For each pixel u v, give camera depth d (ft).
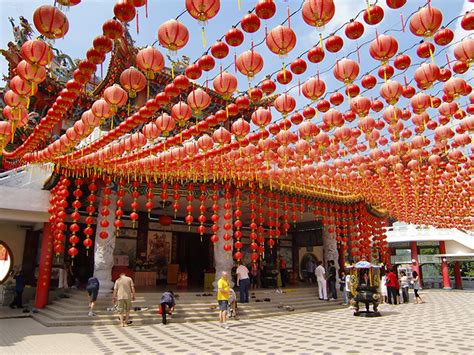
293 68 18.31
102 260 47.73
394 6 13.57
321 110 24.25
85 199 55.98
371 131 26.81
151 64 16.67
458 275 103.19
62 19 13.74
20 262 61.82
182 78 20.25
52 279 58.95
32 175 53.62
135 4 13.69
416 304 65.51
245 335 35.17
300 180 47.06
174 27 15.03
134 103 58.65
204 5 13.10
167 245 72.23
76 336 34.60
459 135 28.58
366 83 20.21
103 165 42.57
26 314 48.44
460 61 17.92
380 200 59.16
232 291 46.19
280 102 21.20
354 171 40.93
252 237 50.70
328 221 65.10
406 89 22.12
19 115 22.07
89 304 44.68
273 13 14.26
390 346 29.84
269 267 69.26
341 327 40.01
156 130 24.81
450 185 42.04
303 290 63.98
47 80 63.10
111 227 49.42
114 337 34.14
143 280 65.31
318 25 13.98
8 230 62.08
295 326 40.70
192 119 53.06
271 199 58.70
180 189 53.67
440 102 22.58
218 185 53.42
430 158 34.88
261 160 37.86
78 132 25.61
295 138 27.96
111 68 55.62
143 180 50.19
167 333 36.27
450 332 36.63
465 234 98.32
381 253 77.46
